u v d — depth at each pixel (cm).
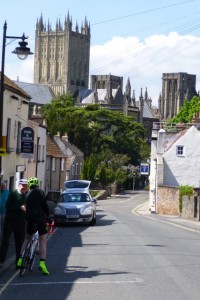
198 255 2023
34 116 5884
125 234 2916
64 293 1311
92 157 10025
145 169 7594
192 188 5684
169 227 3616
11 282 1457
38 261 1827
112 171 10544
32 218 1555
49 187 6606
